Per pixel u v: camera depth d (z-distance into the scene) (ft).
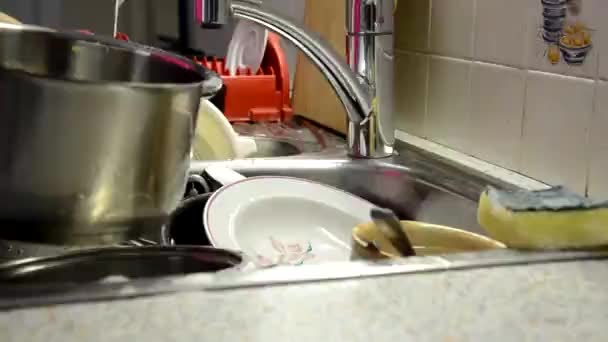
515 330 1.30
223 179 2.61
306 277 1.49
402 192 2.85
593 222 1.72
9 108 1.61
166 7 4.85
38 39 2.19
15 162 1.64
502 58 2.68
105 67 2.27
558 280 1.55
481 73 2.82
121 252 1.70
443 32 3.06
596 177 2.26
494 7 2.70
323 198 2.59
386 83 2.96
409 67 3.37
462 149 2.99
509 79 2.65
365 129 2.98
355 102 2.93
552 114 2.44
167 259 1.75
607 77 2.19
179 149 1.85
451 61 3.02
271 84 4.07
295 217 2.52
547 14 2.42
